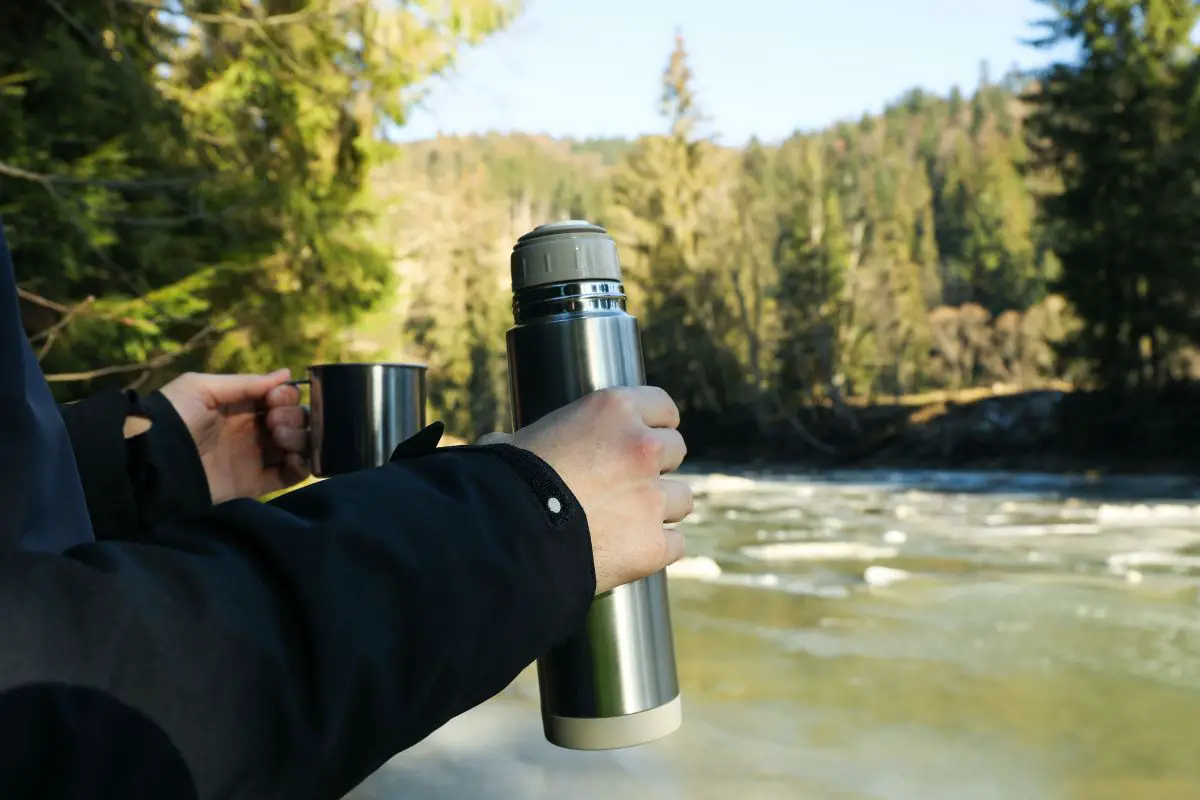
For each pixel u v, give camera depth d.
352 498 0.45
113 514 1.07
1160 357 19.94
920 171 62.75
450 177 75.31
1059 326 36.72
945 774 3.01
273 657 0.38
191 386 1.28
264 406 1.35
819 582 6.72
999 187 52.81
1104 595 5.98
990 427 23.69
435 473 0.49
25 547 0.47
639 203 37.28
